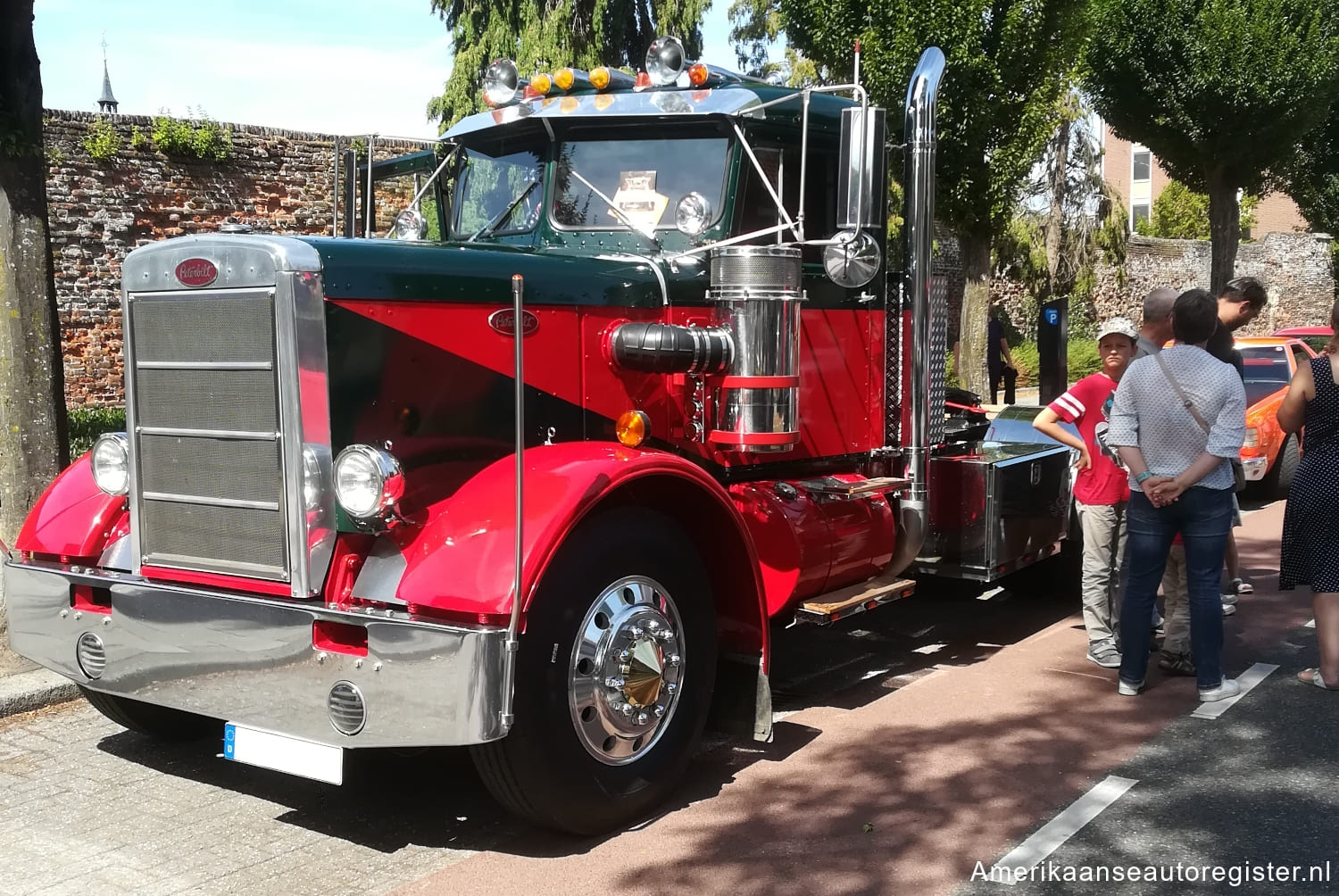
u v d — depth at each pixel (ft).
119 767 15.17
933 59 18.08
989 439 24.58
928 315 18.20
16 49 18.94
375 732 11.64
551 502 12.10
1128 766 14.78
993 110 44.04
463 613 11.56
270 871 12.19
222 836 13.07
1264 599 23.89
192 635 12.85
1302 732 15.98
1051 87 45.39
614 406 15.12
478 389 13.58
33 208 19.44
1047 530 21.24
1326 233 100.48
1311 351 41.91
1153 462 16.92
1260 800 13.69
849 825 13.10
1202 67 57.72
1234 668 18.99
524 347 14.01
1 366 19.34
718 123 16.63
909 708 17.28
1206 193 66.49
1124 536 19.49
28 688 17.13
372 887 11.82
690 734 13.87
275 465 12.35
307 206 48.03
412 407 12.95
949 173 45.16
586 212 17.34
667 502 14.51
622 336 14.88
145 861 12.41
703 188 16.70
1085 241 80.38
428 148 19.51
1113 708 17.12
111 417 39.86
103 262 42.86
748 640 14.80
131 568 13.92
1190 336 16.94
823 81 46.70
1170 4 57.47
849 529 17.06
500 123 17.83
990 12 42.83
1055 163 77.15
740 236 16.65
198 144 44.32
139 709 15.42
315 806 13.97
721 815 13.50
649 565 13.34
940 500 19.58
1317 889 11.52
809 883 11.74
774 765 15.05
